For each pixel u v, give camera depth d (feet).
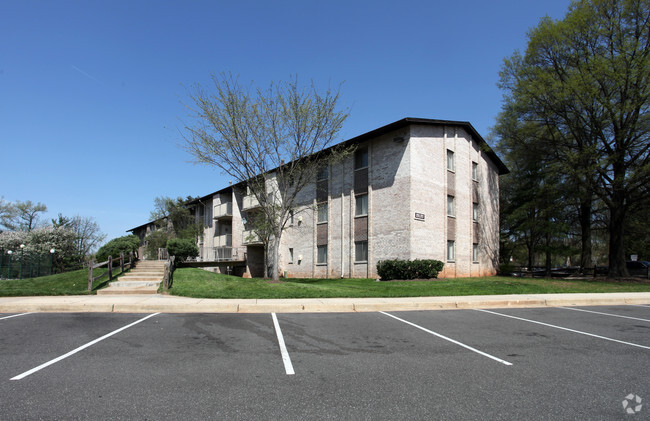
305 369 18.15
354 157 79.92
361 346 22.66
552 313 36.24
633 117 73.46
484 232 90.12
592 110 74.64
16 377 16.55
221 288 47.32
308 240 88.99
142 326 27.86
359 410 13.34
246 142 58.34
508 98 90.94
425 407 13.66
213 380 16.43
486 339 24.72
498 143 110.93
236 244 112.16
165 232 133.49
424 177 71.56
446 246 74.95
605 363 19.51
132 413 12.88
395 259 66.85
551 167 83.61
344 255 79.46
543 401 14.32
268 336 24.99
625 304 44.39
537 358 20.38
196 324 28.73
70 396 14.38
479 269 86.48
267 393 14.94
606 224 106.83
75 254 136.36
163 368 18.03
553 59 79.77
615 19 72.59
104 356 20.01
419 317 33.01
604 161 72.95
